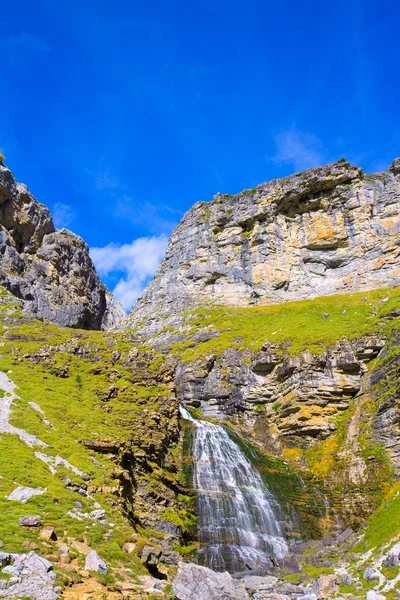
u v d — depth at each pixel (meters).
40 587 14.88
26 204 97.06
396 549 24.30
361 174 81.94
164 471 34.75
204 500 34.22
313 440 44.50
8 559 16.12
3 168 94.06
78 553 18.91
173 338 70.75
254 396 51.41
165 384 45.72
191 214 99.81
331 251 79.88
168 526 29.17
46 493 23.22
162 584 19.58
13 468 24.92
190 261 90.94
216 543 30.50
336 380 46.91
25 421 31.75
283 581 26.14
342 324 58.22
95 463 29.08
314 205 83.56
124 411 38.16
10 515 20.03
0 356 45.78
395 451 37.53
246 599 21.75
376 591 21.39
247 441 46.09
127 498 28.77
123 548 21.42
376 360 47.97
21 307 68.19
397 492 32.84
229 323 69.69
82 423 33.94
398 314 53.88
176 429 41.97
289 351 51.97
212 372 56.66
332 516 35.59
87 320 101.50
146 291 94.94
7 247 88.12
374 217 77.81
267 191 89.50
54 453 28.81
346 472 38.88
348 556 27.89
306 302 74.25
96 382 42.84
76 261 105.31
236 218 90.25
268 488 38.06
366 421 41.97
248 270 84.06
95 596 15.32
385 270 73.12
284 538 32.62
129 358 48.34
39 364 44.53
